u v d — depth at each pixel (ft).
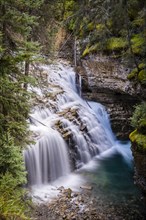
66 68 72.54
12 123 20.83
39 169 44.06
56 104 58.70
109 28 52.70
